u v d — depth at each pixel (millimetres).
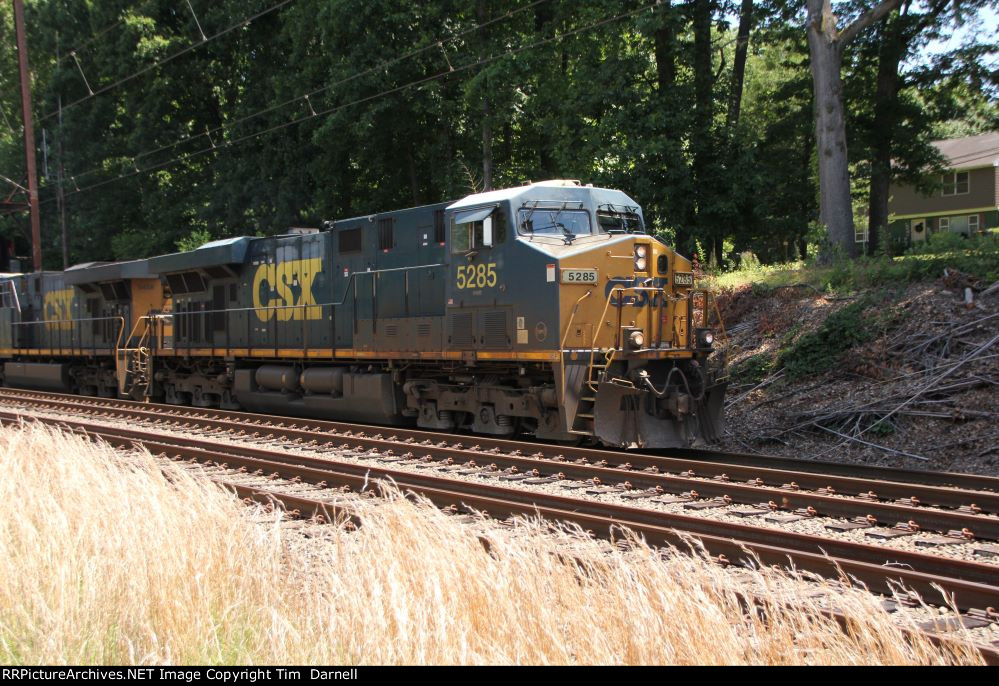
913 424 11758
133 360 20438
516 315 11641
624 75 20047
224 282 18188
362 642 4289
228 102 33688
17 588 5047
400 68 23422
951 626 4883
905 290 14453
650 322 11695
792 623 4395
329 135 24703
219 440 13516
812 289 15906
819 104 17953
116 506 6535
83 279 21859
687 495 8586
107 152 36438
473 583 4699
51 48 38219
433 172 26109
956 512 7445
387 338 13938
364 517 6438
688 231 20938
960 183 44781
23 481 7523
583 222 12188
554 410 11648
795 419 12945
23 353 25250
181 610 4602
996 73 23625
